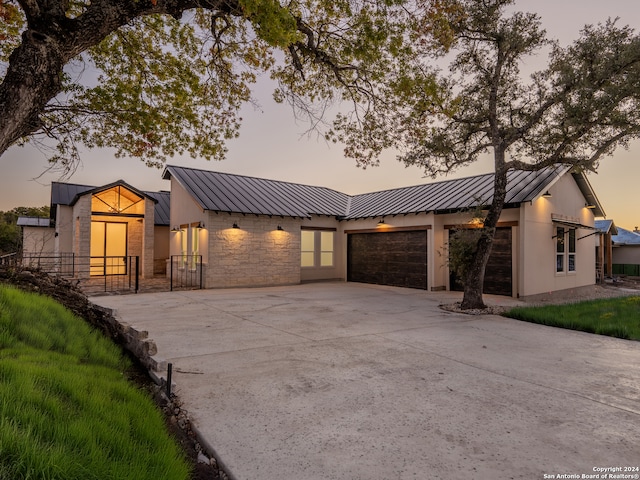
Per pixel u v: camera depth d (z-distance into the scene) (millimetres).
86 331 4969
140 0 4590
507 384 4176
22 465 1682
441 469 2502
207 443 2822
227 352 5359
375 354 5340
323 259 17484
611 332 6660
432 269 13836
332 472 2457
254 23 4316
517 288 11922
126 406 2799
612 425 3184
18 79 3859
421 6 5453
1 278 5746
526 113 9492
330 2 5699
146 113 6672
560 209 13844
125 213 17016
